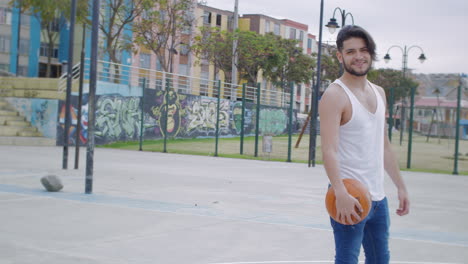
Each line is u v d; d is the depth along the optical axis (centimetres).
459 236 769
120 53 4406
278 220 831
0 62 4016
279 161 2384
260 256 591
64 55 4247
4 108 2855
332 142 329
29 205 874
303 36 8112
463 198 1274
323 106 337
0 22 4022
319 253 615
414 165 2383
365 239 362
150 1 3609
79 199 957
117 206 898
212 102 3725
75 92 2762
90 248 603
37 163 1636
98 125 2822
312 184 1413
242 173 1662
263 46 5384
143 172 1527
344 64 343
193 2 4078
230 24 6988
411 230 805
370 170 342
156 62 5134
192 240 663
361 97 343
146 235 683
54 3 3347
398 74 6881
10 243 614
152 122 3206
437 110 3856
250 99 4125
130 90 3044
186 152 2567
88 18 3538
